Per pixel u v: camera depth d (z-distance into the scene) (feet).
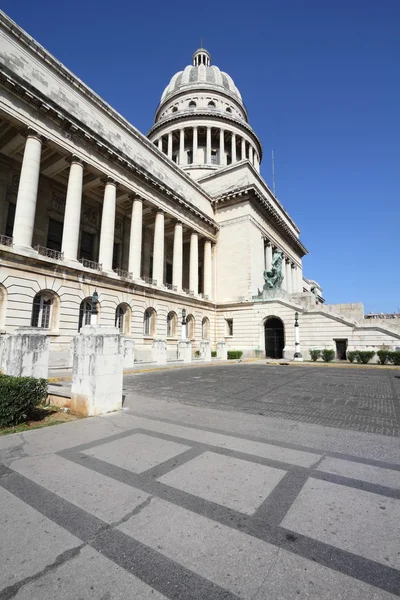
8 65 69.82
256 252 134.10
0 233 77.51
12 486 13.44
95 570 8.70
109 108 94.73
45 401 29.27
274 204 169.17
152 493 12.87
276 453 17.38
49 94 78.95
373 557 9.19
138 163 97.25
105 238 86.33
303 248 196.34
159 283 103.91
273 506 11.89
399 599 7.75
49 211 90.07
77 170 79.05
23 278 65.21
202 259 148.46
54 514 11.34
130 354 68.49
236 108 207.72
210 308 128.67
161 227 107.24
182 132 182.70
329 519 11.06
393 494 12.89
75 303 74.84
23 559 9.07
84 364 26.53
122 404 29.66
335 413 27.12
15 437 20.06
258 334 119.03
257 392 37.63
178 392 37.37
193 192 129.90
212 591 7.98
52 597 7.77
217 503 12.10
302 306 110.22
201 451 17.60
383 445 18.88
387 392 37.99
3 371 37.17
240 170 141.79
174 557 9.21
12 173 81.66
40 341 37.68
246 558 9.16
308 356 104.53
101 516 11.23
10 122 68.49
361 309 102.01
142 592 7.97
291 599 7.73
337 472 14.96
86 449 17.90
